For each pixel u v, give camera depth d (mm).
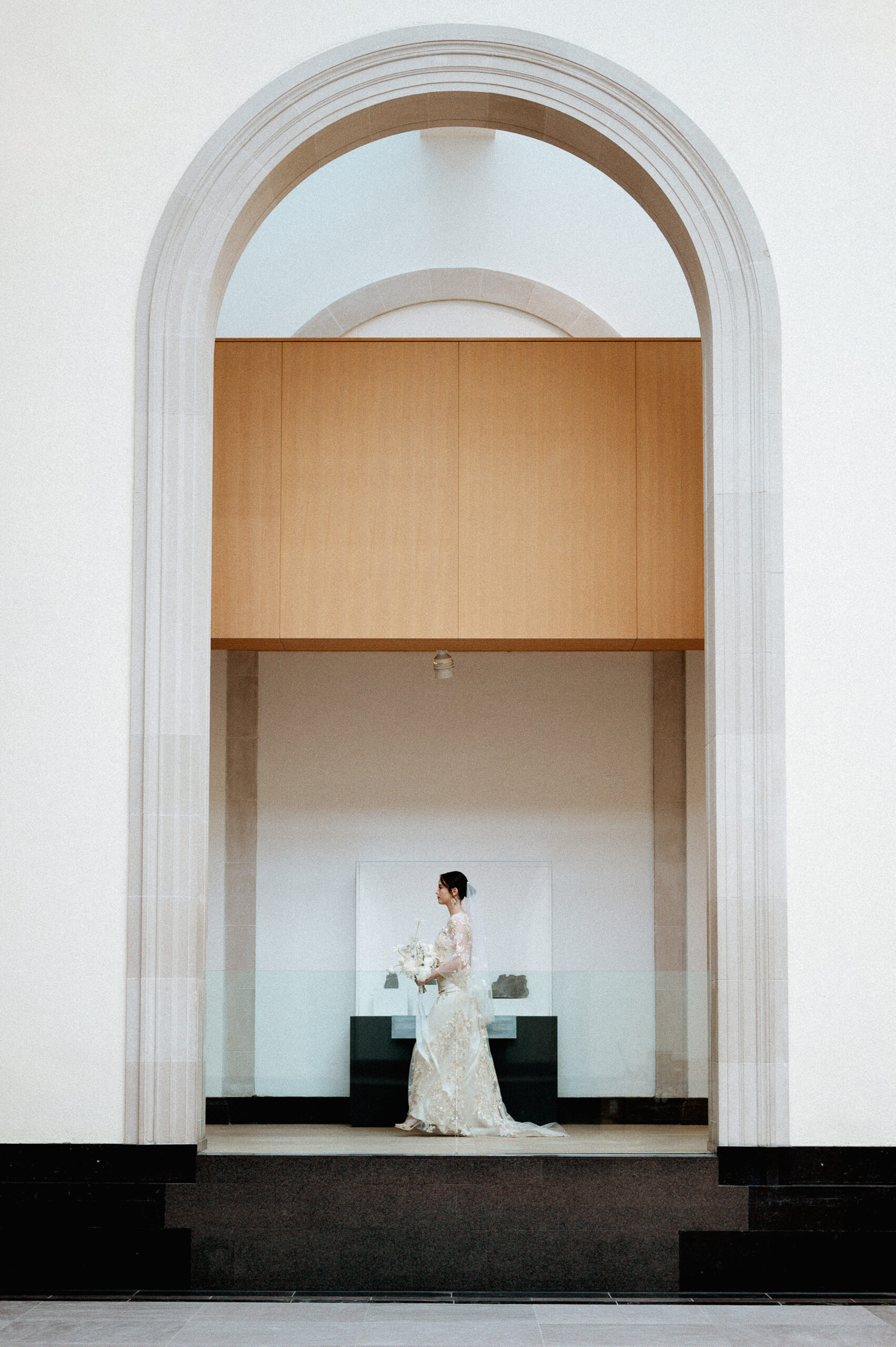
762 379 6316
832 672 6188
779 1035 5953
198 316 6320
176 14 6492
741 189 6414
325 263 10047
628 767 9695
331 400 7656
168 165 6418
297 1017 6250
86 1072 5926
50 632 6176
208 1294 5695
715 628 6258
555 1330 5184
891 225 6414
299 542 7555
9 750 6109
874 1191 5855
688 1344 4988
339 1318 5348
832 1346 4961
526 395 7656
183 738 6094
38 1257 5805
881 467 6305
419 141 10125
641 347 7676
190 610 6164
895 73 6477
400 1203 5840
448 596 7520
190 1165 5844
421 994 6266
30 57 6480
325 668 9812
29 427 6281
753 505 6273
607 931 9539
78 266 6363
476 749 9734
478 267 10000
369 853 9648
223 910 9555
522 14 6520
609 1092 6160
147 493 6223
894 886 6070
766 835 6074
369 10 6504
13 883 6035
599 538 7555
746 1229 5824
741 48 6500
